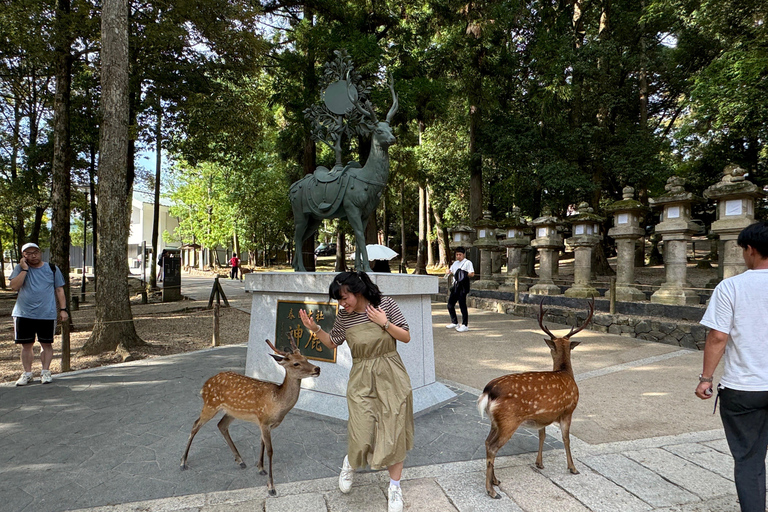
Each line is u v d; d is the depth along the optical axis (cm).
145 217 3903
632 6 1742
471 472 312
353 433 262
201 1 932
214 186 3200
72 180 1518
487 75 1622
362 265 521
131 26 1019
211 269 3703
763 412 228
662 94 2222
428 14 1574
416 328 464
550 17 1688
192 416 422
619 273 1009
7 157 1498
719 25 1288
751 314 230
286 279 468
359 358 274
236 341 834
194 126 1193
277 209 2817
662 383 538
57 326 923
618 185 1836
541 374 299
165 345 790
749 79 1112
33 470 315
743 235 241
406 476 307
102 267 744
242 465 321
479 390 521
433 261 3122
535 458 335
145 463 326
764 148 1407
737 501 271
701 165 1820
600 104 1631
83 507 268
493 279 1530
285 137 1611
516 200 1931
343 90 544
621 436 379
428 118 1523
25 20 835
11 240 2452
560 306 1080
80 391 500
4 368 634
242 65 1122
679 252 882
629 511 261
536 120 1691
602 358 673
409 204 2955
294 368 282
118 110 747
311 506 268
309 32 1356
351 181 521
